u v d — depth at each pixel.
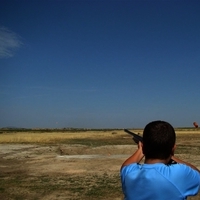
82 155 19.16
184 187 2.07
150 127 2.19
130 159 2.36
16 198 8.98
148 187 2.07
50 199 8.84
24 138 33.81
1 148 23.92
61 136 40.75
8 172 13.30
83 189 9.89
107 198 8.82
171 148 2.17
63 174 12.59
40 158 17.75
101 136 42.41
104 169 13.54
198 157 16.98
